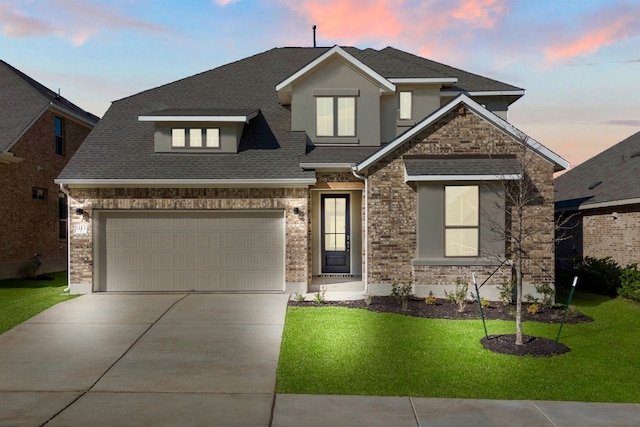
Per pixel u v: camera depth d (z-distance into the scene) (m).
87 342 10.66
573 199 22.05
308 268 15.59
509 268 14.63
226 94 19.92
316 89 17.44
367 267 15.11
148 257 15.62
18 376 8.81
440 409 7.55
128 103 19.45
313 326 11.73
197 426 6.95
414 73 18.08
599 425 7.08
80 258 15.47
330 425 7.02
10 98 21.58
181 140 16.64
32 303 14.10
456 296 13.85
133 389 8.30
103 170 15.52
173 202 15.48
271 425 7.00
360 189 16.22
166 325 11.88
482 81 19.64
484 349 10.22
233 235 15.63
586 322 12.65
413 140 15.21
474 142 15.16
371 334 11.15
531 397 8.03
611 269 16.88
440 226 14.76
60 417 7.19
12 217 19.66
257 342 10.70
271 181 15.06
